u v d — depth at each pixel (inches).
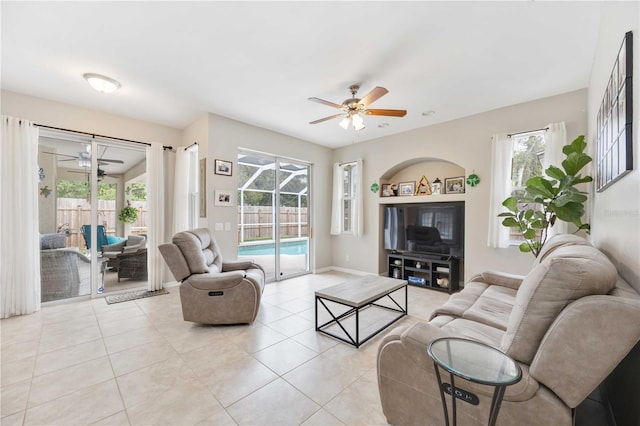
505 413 45.5
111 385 74.5
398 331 60.7
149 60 102.0
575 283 42.4
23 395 70.3
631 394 48.9
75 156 147.5
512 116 142.4
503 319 74.6
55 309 132.6
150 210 163.5
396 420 58.8
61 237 143.8
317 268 219.5
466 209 158.7
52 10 76.1
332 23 81.8
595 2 73.4
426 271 176.7
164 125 175.0
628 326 37.0
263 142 180.5
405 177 201.8
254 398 69.9
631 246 51.4
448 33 86.0
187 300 111.0
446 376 49.8
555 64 103.7
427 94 129.9
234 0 72.9
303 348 95.9
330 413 64.7
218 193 157.4
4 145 120.0
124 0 72.7
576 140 101.1
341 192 227.8
